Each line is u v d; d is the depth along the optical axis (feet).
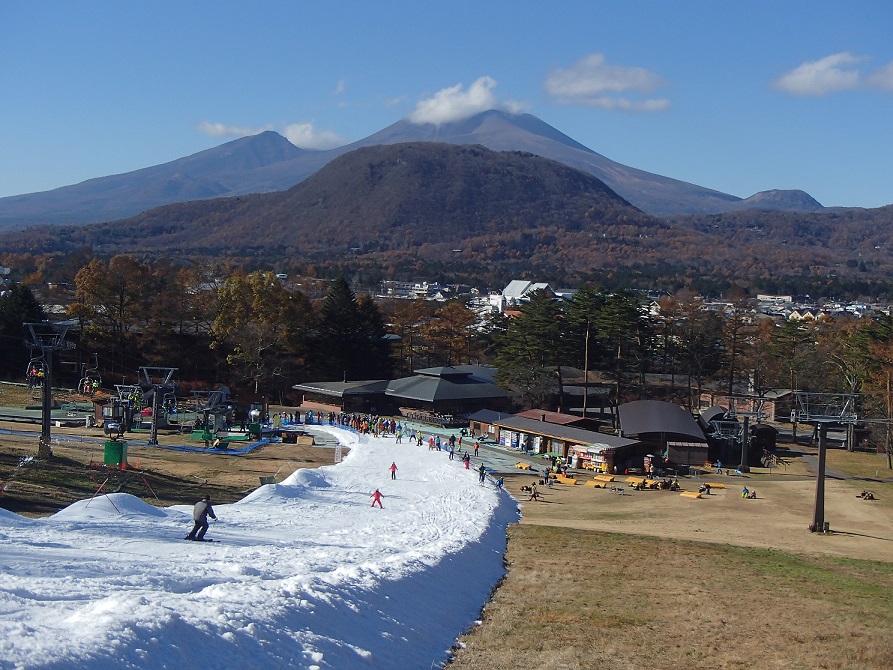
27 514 114.93
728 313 512.22
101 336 326.65
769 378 372.17
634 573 116.57
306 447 249.34
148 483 161.38
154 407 230.27
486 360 432.25
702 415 291.17
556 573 113.39
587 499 196.65
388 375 393.29
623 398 353.31
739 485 221.46
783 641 82.07
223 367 349.82
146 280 343.05
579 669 66.28
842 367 314.14
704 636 82.28
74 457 177.58
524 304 352.69
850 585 116.67
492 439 277.85
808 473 244.63
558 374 330.95
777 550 143.84
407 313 444.96
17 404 272.51
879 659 75.92
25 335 317.22
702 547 142.31
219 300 342.85
